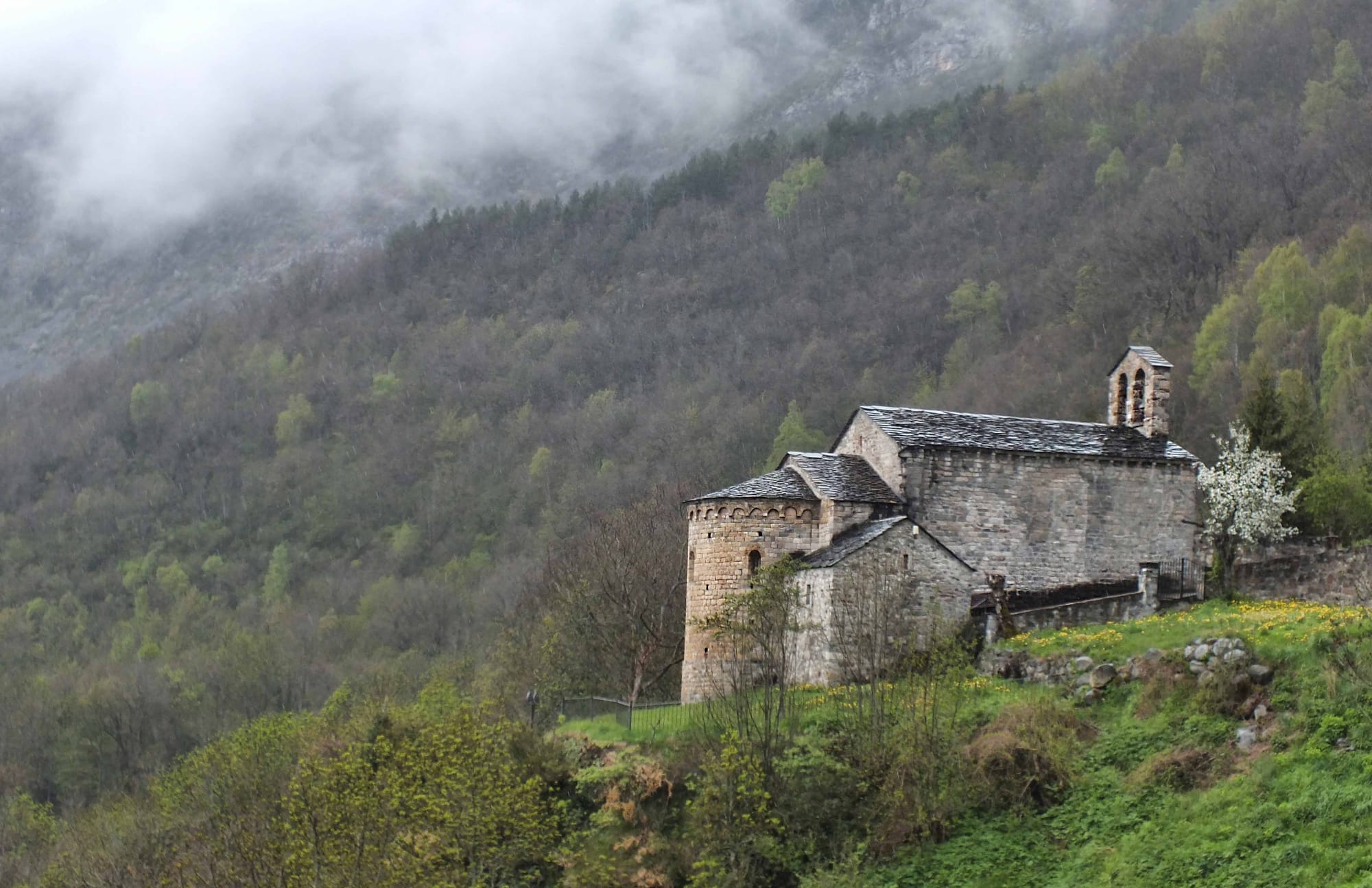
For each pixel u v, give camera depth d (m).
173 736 116.44
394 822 51.00
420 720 65.75
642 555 83.19
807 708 57.88
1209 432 120.31
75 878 64.81
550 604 88.31
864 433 72.44
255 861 51.69
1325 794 44.81
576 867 53.19
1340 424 110.62
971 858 49.56
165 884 54.22
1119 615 65.81
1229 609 64.25
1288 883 42.66
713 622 62.00
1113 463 72.31
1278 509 73.75
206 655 135.12
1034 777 51.12
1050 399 143.00
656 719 61.47
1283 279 136.62
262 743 71.00
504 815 51.72
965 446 70.00
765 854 51.53
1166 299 162.38
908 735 53.03
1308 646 50.59
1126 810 48.88
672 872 52.88
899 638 61.62
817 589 63.31
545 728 63.09
